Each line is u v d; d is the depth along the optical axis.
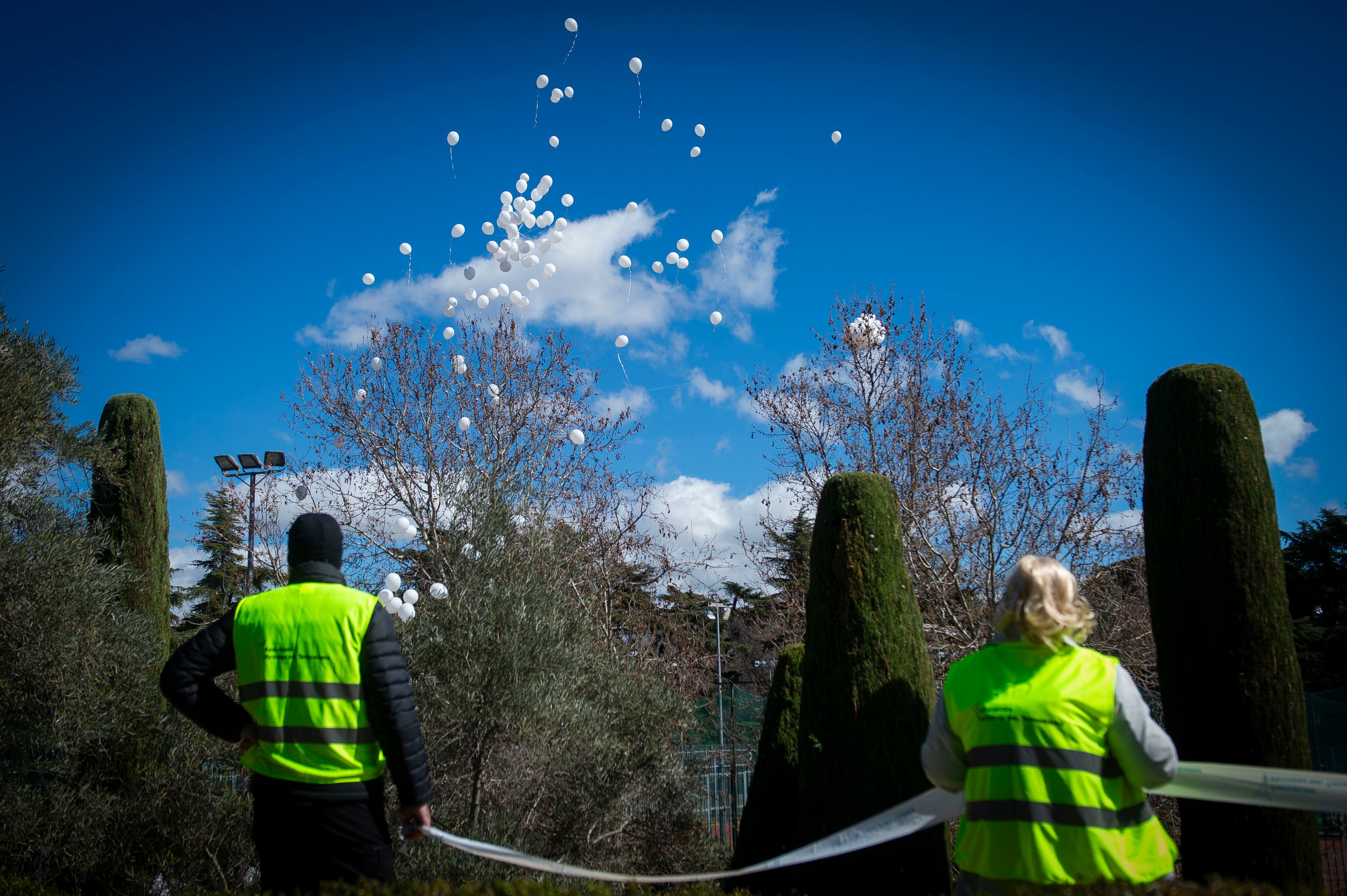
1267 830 3.94
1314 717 14.07
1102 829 2.17
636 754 6.35
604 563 12.98
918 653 4.62
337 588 2.91
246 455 15.01
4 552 5.88
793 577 11.43
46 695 5.95
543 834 6.08
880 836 2.91
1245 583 4.20
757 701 13.62
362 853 2.72
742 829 5.56
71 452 6.96
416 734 2.81
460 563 6.53
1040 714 2.25
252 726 2.83
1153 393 4.68
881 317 10.67
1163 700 4.38
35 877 5.62
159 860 5.71
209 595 23.81
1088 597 8.91
